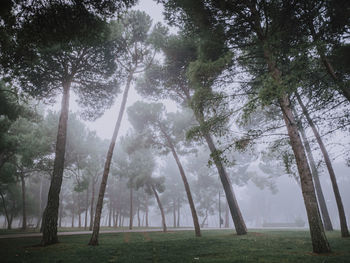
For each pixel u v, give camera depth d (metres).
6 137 16.48
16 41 7.68
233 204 15.82
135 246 9.75
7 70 10.04
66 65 13.67
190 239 12.45
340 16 7.81
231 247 8.95
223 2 7.97
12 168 19.39
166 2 9.32
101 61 14.27
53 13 6.83
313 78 9.04
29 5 6.43
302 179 7.57
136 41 15.04
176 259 6.64
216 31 8.62
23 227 25.62
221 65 8.08
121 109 13.55
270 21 8.64
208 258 6.70
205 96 8.27
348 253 6.79
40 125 22.06
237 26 8.90
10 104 15.52
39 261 6.61
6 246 10.39
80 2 6.86
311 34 8.62
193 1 8.23
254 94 8.00
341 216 12.32
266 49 8.12
